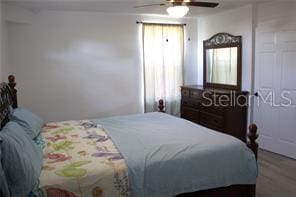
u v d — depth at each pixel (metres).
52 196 1.88
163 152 2.38
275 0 4.16
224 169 2.42
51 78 5.03
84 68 5.21
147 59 5.57
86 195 1.96
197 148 2.46
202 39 5.88
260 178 3.47
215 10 5.03
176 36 5.75
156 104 5.74
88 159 2.26
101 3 4.29
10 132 2.11
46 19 4.88
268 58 4.41
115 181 2.05
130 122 3.58
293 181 3.38
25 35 4.79
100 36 5.25
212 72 5.62
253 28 4.61
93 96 5.33
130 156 2.29
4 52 4.27
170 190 2.22
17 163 1.84
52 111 5.10
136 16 5.44
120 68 5.45
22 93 4.88
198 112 5.33
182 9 3.21
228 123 4.76
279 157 4.23
